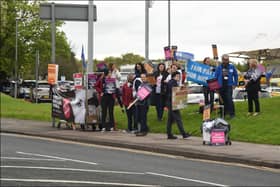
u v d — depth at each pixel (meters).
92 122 21.55
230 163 14.05
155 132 20.70
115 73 21.19
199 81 20.50
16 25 68.75
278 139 17.02
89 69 22.86
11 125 24.45
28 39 73.81
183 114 22.17
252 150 15.53
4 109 33.31
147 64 21.12
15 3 71.44
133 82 20.42
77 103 21.80
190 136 18.72
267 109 20.75
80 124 21.98
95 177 11.77
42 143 18.64
